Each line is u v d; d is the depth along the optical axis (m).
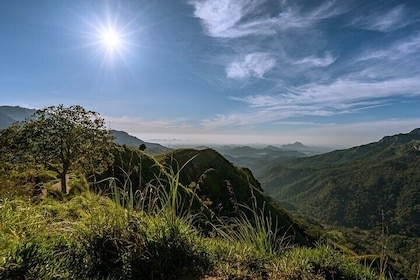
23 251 2.22
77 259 2.45
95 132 17.42
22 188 5.55
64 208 3.48
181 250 2.85
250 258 3.04
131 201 3.23
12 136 16.41
